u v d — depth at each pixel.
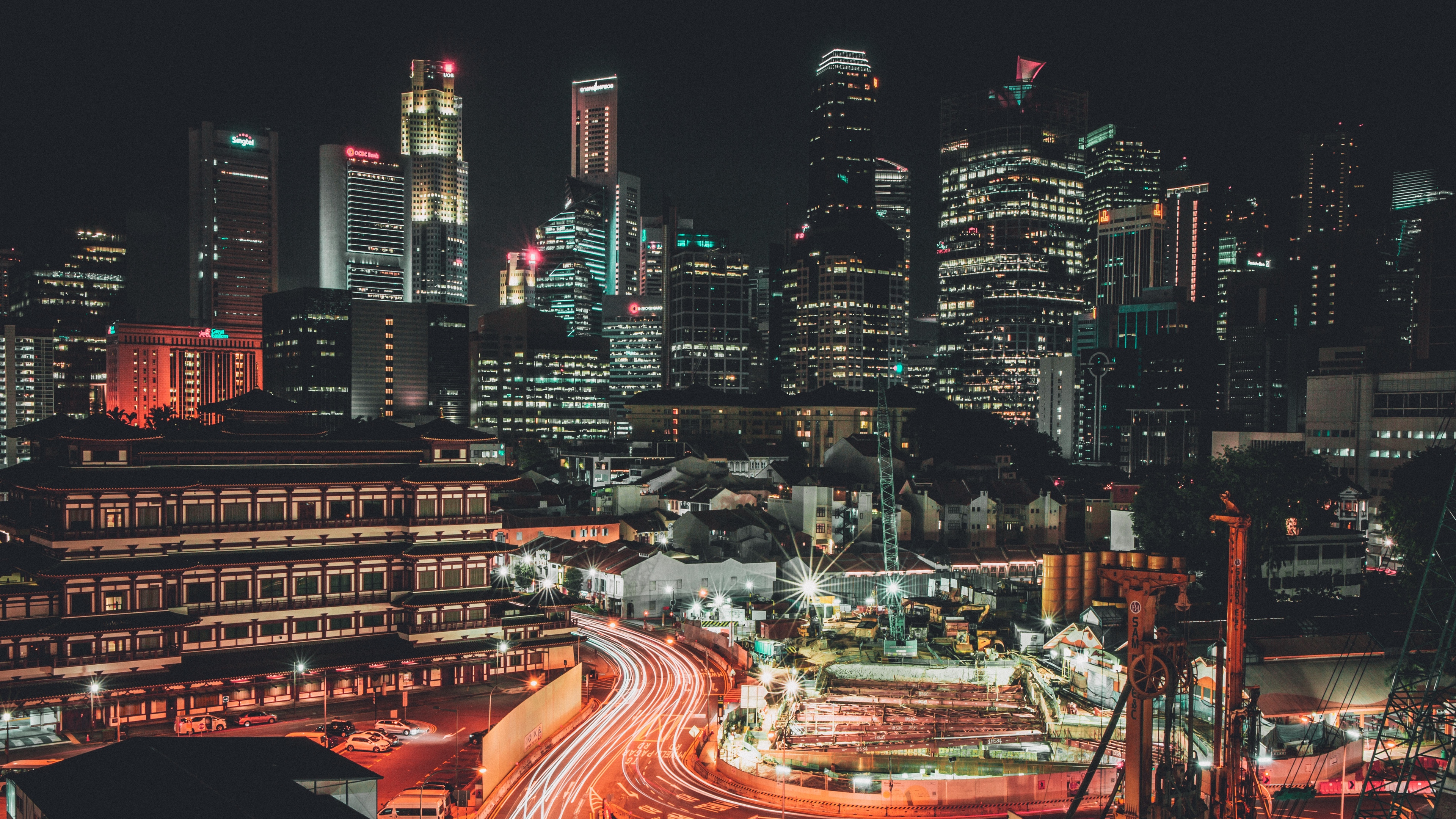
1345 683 95.12
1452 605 70.38
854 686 118.81
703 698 118.88
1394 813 67.38
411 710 106.56
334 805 55.44
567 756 96.62
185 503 106.94
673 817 79.62
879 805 80.50
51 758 86.94
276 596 110.31
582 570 179.50
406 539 119.31
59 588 97.81
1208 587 154.88
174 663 101.06
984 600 168.12
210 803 52.97
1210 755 75.25
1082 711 104.69
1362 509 196.12
